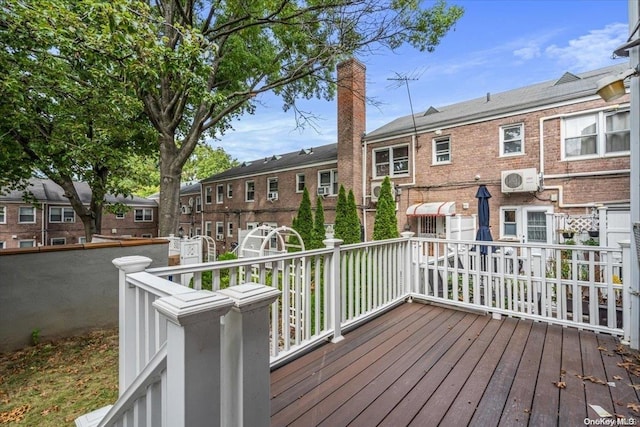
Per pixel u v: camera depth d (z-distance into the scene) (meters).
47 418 2.37
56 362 3.28
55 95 5.13
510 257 4.07
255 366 1.04
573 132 7.80
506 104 8.97
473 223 9.27
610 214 7.19
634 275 2.78
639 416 1.85
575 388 2.15
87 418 2.05
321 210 9.65
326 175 13.56
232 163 26.31
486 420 1.82
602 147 7.39
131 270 1.78
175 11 7.02
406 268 4.21
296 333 2.66
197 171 25.19
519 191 8.27
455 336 3.06
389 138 11.17
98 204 8.20
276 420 1.83
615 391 2.11
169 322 0.93
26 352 3.48
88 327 3.98
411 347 2.82
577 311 3.19
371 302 3.59
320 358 2.61
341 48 6.71
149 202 22.31
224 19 7.66
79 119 6.14
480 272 3.74
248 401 1.01
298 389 2.15
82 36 4.00
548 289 3.36
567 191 7.85
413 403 1.99
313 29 7.07
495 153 8.95
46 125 5.95
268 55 8.11
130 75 4.68
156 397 1.12
